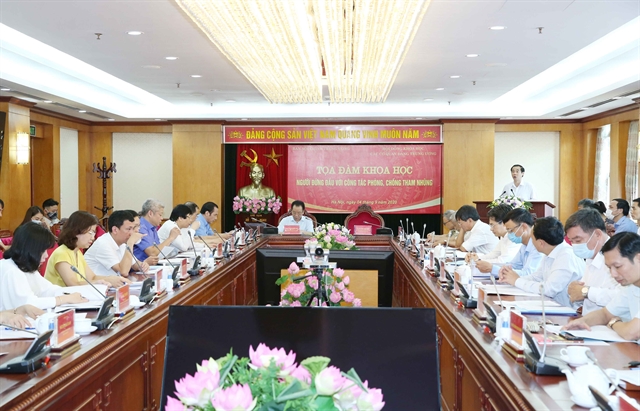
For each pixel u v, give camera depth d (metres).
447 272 3.79
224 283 4.97
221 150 11.52
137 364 2.80
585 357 1.99
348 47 5.16
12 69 7.68
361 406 1.11
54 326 2.14
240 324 1.58
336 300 3.93
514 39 5.88
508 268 3.85
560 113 10.62
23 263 3.05
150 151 12.21
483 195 11.32
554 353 2.19
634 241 2.45
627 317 2.69
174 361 1.57
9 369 1.93
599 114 10.72
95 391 2.31
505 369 2.02
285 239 7.42
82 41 5.97
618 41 6.75
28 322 2.58
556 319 2.88
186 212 6.07
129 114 11.26
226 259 5.40
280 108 11.16
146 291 3.24
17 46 6.78
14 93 8.36
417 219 11.53
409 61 6.94
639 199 7.23
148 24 5.31
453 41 5.95
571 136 11.61
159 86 8.80
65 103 9.32
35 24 5.34
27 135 9.22
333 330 1.57
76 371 2.09
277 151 11.53
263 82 7.02
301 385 1.08
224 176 11.59
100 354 2.29
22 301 2.98
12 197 8.88
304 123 11.45
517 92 10.09
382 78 6.80
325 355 1.55
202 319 1.59
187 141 11.52
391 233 8.02
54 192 10.75
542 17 5.09
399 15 4.14
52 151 10.67
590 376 1.69
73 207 11.86
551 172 11.83
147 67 7.31
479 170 11.32
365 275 5.17
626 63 7.39
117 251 4.40
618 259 2.47
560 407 1.65
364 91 7.95
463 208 6.16
